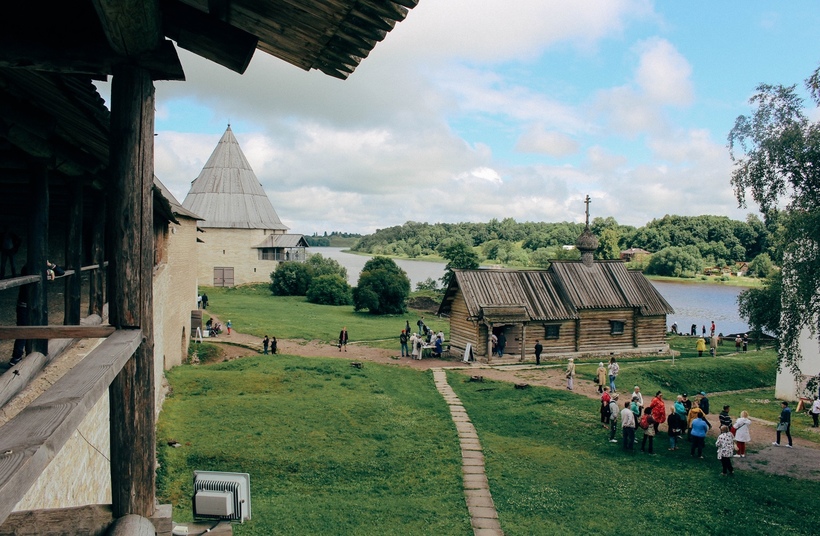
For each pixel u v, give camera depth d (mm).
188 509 12812
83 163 8898
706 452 20234
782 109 19219
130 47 4586
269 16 4668
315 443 17984
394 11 4180
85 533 4785
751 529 14234
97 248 11000
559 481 16969
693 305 84125
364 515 13656
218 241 73750
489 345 33906
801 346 28969
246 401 21438
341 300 65000
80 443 7609
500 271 37031
